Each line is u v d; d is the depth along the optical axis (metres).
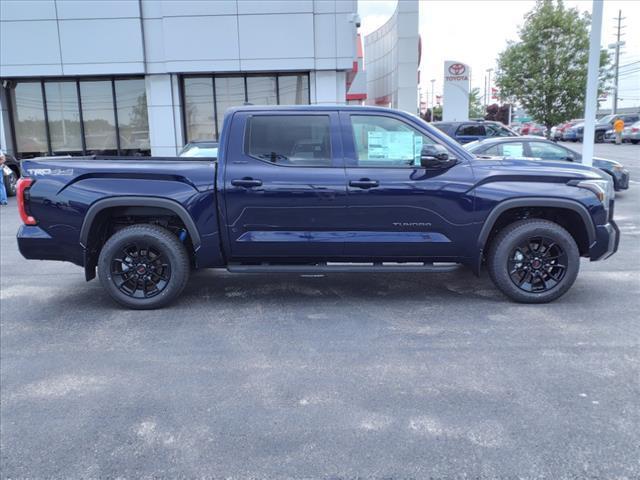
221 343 4.62
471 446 3.05
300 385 3.82
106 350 4.52
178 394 3.72
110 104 17.48
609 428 3.21
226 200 5.29
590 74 10.28
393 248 5.36
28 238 5.34
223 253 5.45
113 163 5.35
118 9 16.17
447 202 5.25
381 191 5.23
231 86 17.25
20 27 16.27
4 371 4.14
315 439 3.15
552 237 5.32
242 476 2.83
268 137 5.36
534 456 2.95
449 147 5.36
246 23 16.17
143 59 16.48
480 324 4.95
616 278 6.44
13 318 5.38
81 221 5.29
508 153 11.06
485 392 3.66
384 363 4.15
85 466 2.95
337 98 16.86
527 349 4.37
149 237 5.37
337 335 4.74
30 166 5.35
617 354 4.25
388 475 2.82
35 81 17.31
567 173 5.33
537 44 20.27
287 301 5.75
